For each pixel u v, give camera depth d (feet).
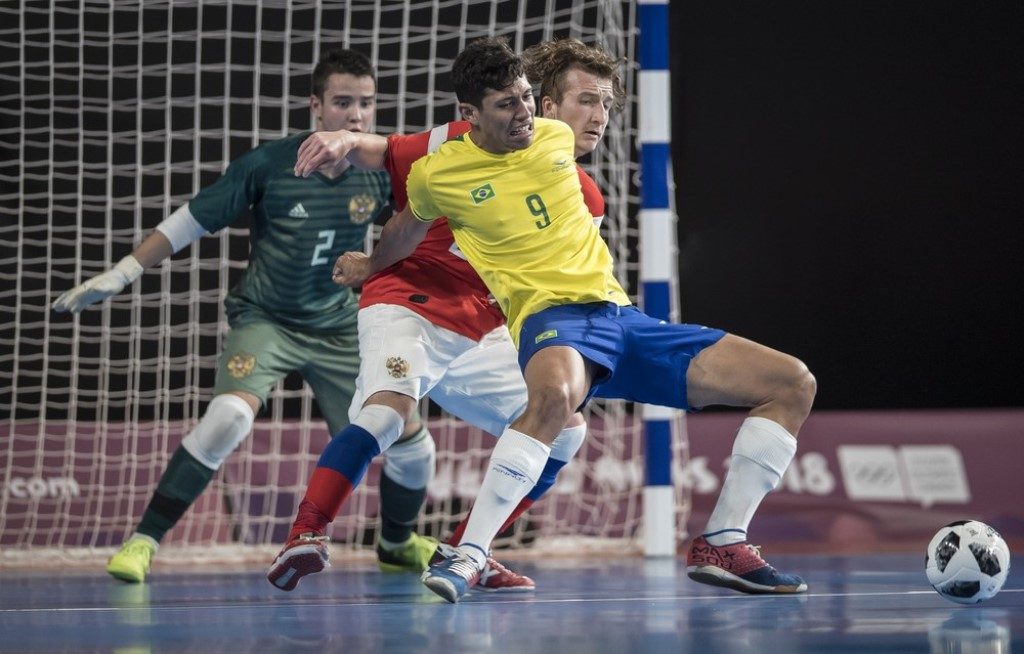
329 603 35.53
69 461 66.49
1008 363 88.12
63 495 65.87
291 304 48.57
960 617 28.40
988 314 88.02
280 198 47.78
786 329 88.48
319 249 48.14
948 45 87.61
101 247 79.46
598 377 34.04
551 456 39.96
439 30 81.51
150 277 81.20
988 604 31.60
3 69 77.05
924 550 63.67
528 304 33.91
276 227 48.14
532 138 34.47
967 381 88.17
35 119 77.97
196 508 65.31
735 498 35.06
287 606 34.60
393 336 38.75
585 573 47.75
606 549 65.98
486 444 69.36
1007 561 31.42
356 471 36.63
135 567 46.34
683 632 25.85
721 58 87.71
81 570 56.70
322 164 36.09
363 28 81.71
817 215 88.28
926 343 88.22
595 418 72.84
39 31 74.64
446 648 23.45
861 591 36.22
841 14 87.61
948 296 88.12
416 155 37.14
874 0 87.61
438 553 33.19
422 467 49.44
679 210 88.17
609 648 23.17
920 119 87.76
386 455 49.06
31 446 66.95
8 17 76.95
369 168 37.60
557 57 39.29
